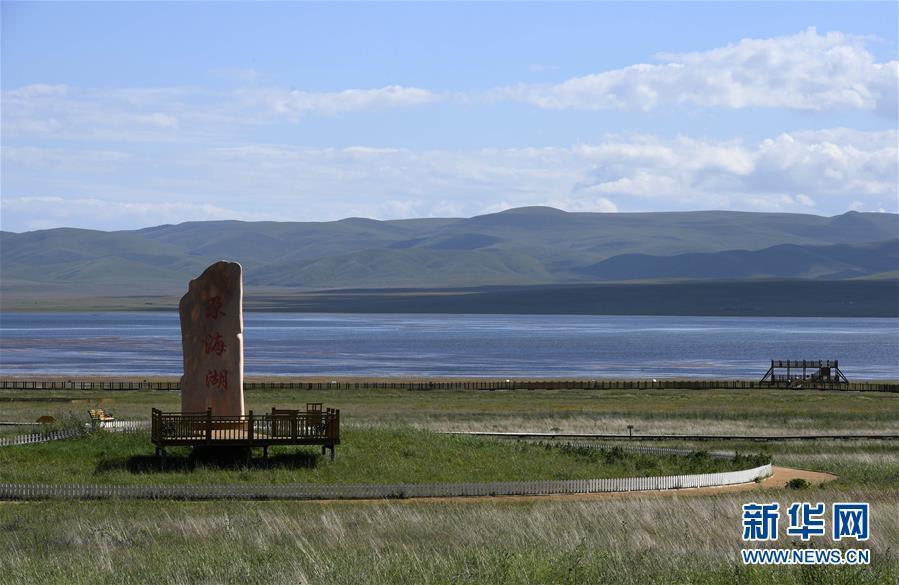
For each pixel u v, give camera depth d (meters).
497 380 158.62
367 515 38.44
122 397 116.88
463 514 38.38
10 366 193.75
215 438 50.34
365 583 26.14
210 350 51.59
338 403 110.44
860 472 56.12
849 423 91.19
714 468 54.50
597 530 34.88
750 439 75.94
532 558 28.20
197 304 51.72
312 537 34.09
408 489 45.28
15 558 30.34
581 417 92.44
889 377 188.38
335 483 47.22
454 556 29.59
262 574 27.69
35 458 51.50
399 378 165.12
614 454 58.22
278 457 51.31
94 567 28.86
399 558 28.84
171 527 36.09
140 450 52.94
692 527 35.00
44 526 36.84
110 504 42.03
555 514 37.97
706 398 125.44
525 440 67.81
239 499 43.94
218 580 27.23
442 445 55.97
